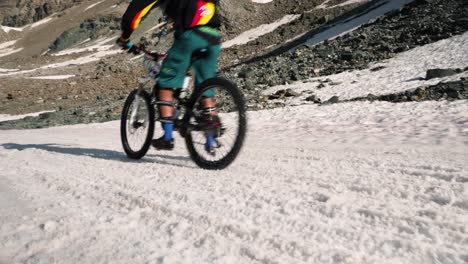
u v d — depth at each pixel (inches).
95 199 104.6
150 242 72.5
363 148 195.9
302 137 279.0
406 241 67.9
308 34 2058.3
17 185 128.6
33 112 1373.0
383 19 1378.0
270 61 1230.3
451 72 575.8
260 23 2952.8
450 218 78.3
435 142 207.5
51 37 6343.5
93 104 1230.3
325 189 105.5
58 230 79.4
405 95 489.1
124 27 152.9
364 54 946.7
